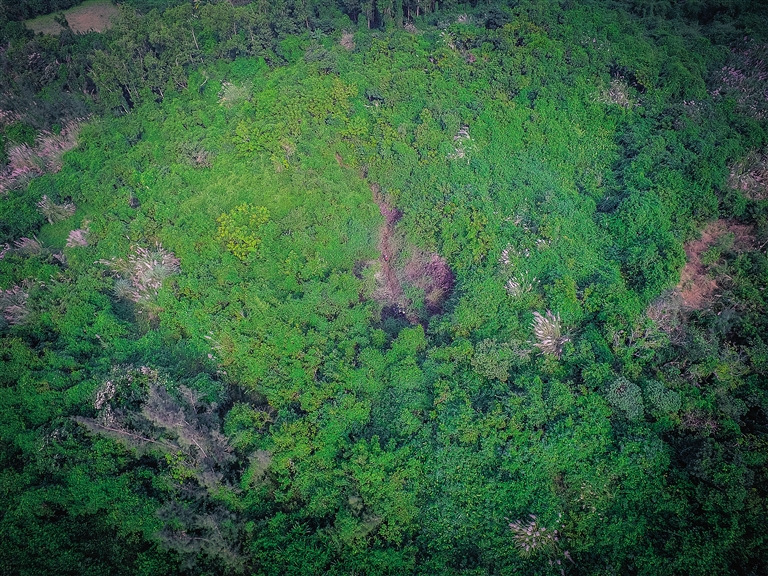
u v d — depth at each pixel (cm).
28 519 1694
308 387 1933
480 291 2128
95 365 2031
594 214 2412
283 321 2134
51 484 1719
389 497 1712
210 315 2106
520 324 2056
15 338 2044
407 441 1836
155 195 2566
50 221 2581
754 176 2434
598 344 1964
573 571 1605
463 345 1995
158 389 1867
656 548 1608
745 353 1912
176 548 1603
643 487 1670
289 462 1788
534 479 1702
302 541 1653
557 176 2597
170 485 1697
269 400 1925
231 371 2045
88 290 2230
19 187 2702
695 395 1819
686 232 2309
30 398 1914
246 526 1678
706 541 1566
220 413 1925
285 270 2294
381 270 2458
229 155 2700
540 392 1847
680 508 1634
